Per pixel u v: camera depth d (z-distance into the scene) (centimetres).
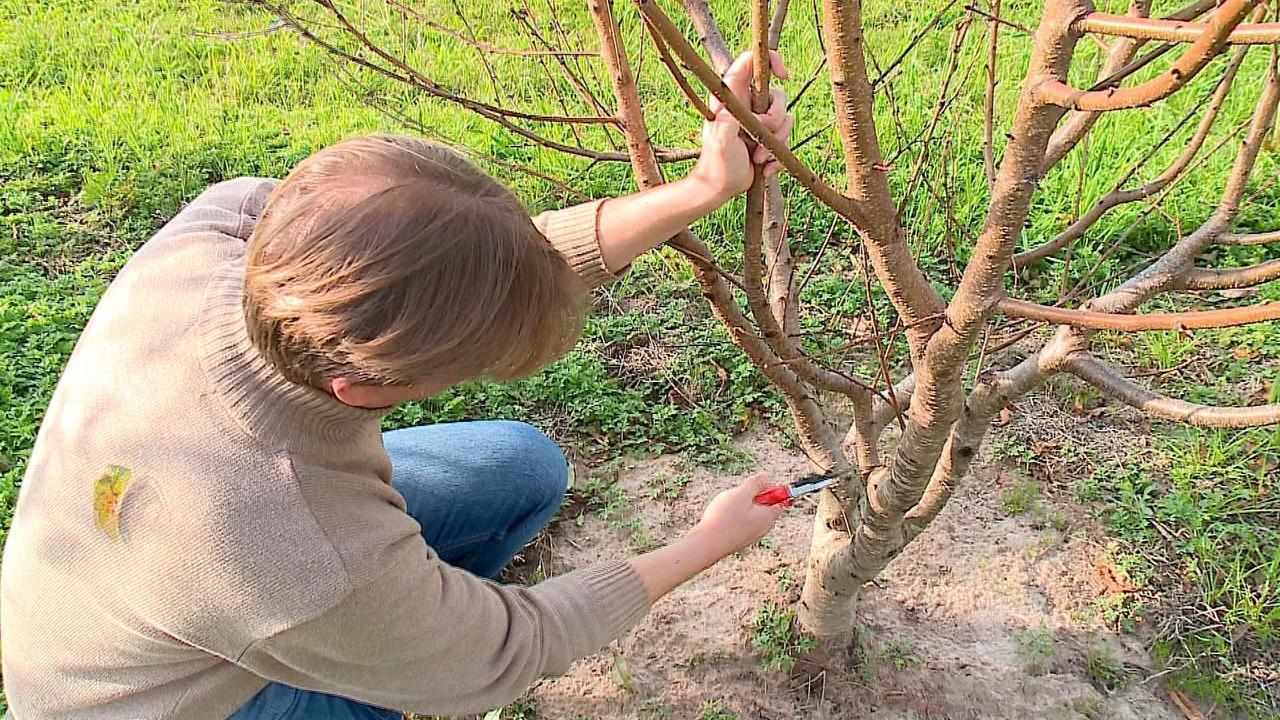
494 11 441
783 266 191
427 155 114
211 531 122
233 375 123
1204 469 287
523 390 313
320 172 111
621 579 156
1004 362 329
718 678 244
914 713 237
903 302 158
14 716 147
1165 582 259
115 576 127
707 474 296
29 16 537
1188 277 155
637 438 304
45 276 367
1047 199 391
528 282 114
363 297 105
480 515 204
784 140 138
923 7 422
